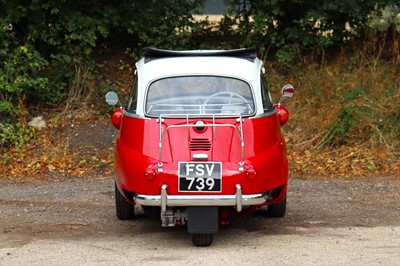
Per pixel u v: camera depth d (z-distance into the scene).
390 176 15.26
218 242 10.38
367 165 15.95
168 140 10.28
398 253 9.65
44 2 19.00
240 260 9.40
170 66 11.09
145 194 10.10
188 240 10.52
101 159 16.44
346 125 17.19
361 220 11.59
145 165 10.16
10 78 18.28
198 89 10.87
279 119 11.47
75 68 19.39
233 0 20.80
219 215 10.43
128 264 9.27
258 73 11.13
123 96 19.25
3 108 17.61
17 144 17.08
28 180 15.11
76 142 17.33
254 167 10.11
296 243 10.23
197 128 10.34
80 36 19.33
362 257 9.47
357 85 18.52
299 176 15.23
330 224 11.35
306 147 16.88
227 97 10.80
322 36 20.08
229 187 9.98
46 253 9.83
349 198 13.15
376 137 16.98
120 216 11.70
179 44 20.48
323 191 13.73
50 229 11.23
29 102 18.81
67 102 18.81
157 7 20.41
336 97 18.09
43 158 16.33
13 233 10.99
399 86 18.64
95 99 19.06
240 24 21.08
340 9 19.42
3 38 18.89
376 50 20.25
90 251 9.92
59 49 19.77
